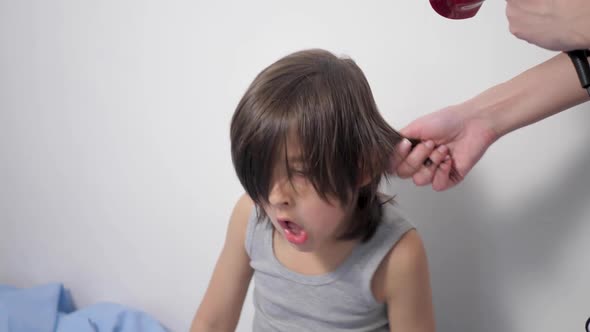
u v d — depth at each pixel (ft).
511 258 2.86
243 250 2.78
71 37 3.50
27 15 3.57
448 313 3.05
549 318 2.85
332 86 2.00
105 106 3.53
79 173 3.74
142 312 3.66
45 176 3.85
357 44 2.87
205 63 3.22
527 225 2.79
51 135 3.75
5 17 3.63
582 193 2.65
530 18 1.95
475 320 3.00
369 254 2.40
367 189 2.28
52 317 3.60
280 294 2.61
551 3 1.87
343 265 2.44
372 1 2.79
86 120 3.61
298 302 2.56
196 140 3.35
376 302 2.48
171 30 3.24
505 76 2.67
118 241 3.76
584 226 2.68
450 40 2.71
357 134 2.03
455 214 2.92
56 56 3.57
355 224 2.35
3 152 3.92
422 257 2.44
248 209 2.71
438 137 2.37
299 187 1.99
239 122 2.03
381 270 2.42
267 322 2.69
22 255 4.11
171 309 3.75
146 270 3.74
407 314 2.47
